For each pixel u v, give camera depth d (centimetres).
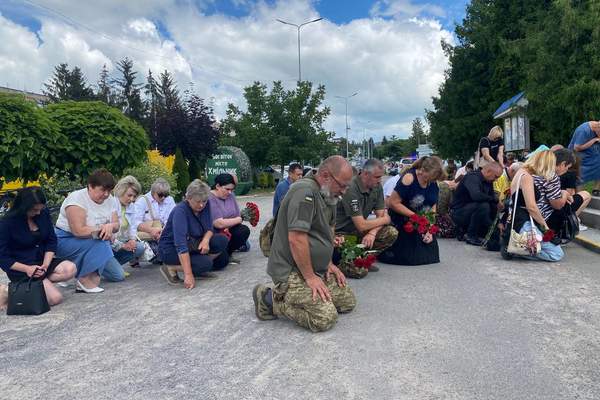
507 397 277
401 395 283
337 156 410
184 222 551
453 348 349
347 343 365
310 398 283
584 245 717
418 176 618
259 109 3088
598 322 394
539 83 1694
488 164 773
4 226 478
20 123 859
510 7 2770
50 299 496
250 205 731
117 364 341
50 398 293
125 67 5959
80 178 1003
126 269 687
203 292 536
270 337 385
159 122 2214
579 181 714
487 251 715
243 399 285
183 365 336
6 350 374
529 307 438
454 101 3189
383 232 612
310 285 394
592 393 279
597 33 1459
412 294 491
